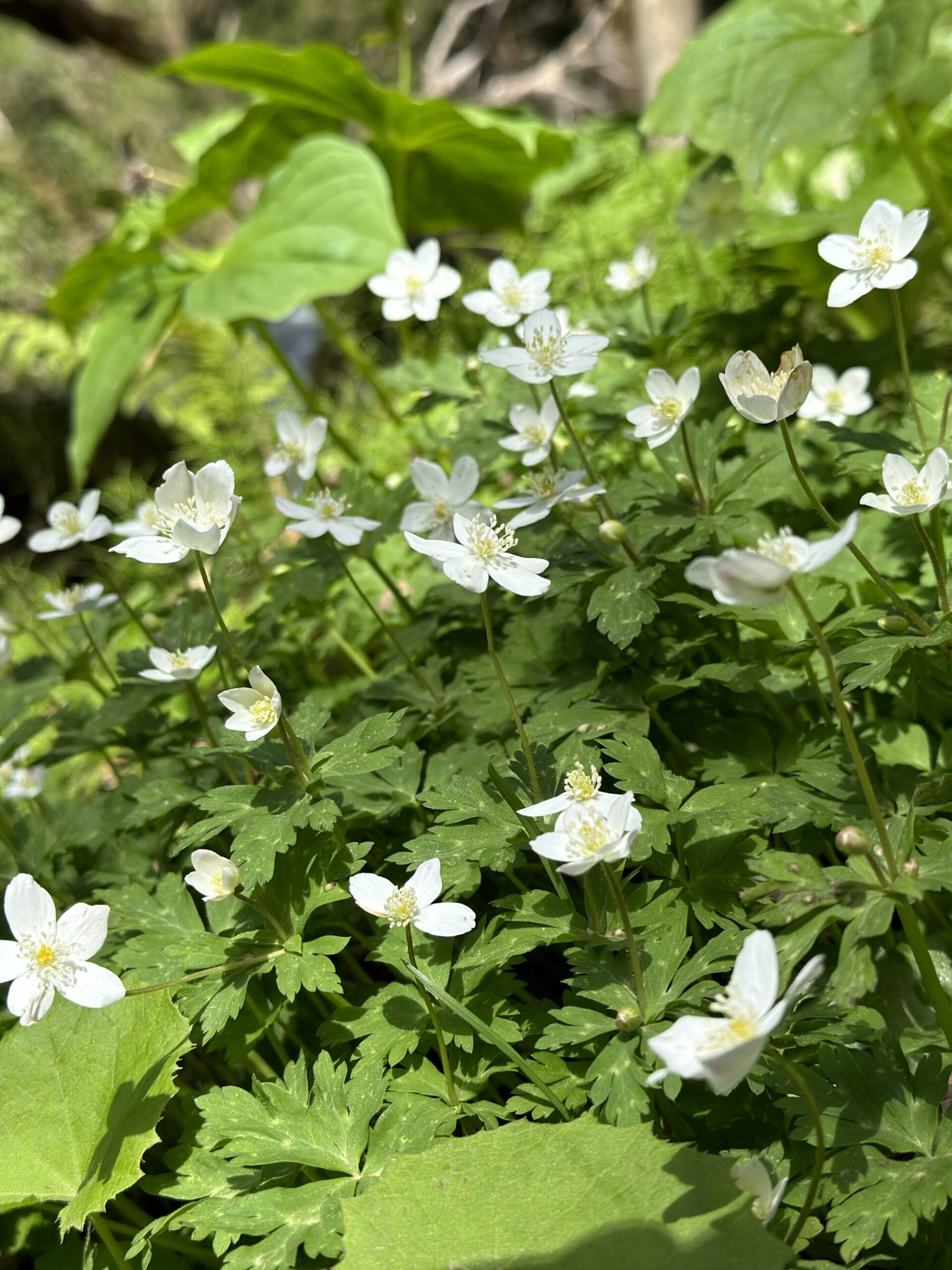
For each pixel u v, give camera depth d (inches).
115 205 18.0
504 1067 6.7
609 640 8.6
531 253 21.1
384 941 7.1
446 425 15.6
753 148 13.2
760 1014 4.6
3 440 31.9
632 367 12.4
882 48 12.5
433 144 19.0
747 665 7.7
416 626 10.1
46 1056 7.5
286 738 6.9
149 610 12.3
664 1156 5.6
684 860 7.1
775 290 12.1
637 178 20.7
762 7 14.0
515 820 7.0
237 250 16.0
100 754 10.8
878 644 6.8
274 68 17.3
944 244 14.4
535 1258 5.3
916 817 6.4
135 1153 6.6
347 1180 6.2
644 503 8.7
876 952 7.4
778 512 10.4
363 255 15.1
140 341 16.3
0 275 32.7
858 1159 5.8
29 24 32.7
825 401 10.2
